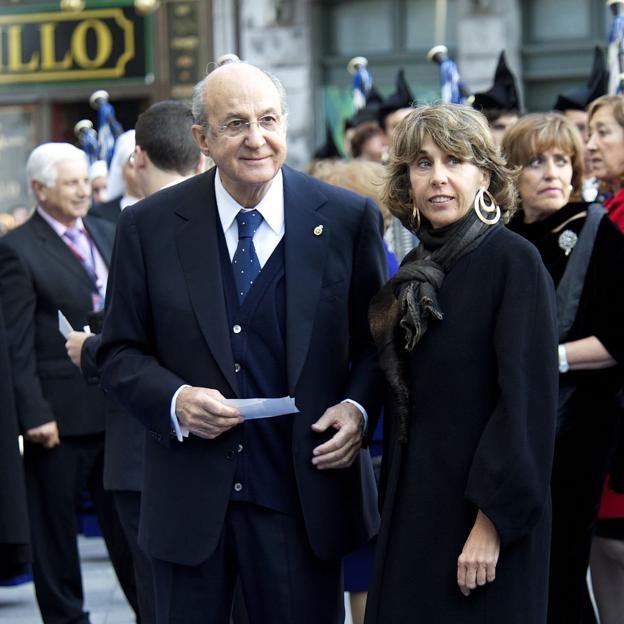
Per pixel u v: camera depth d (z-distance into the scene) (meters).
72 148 6.76
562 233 5.01
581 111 7.67
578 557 4.91
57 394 6.62
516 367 3.82
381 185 4.43
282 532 4.22
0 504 6.14
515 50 16.42
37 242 6.69
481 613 3.88
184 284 4.23
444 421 3.93
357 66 10.88
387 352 4.03
